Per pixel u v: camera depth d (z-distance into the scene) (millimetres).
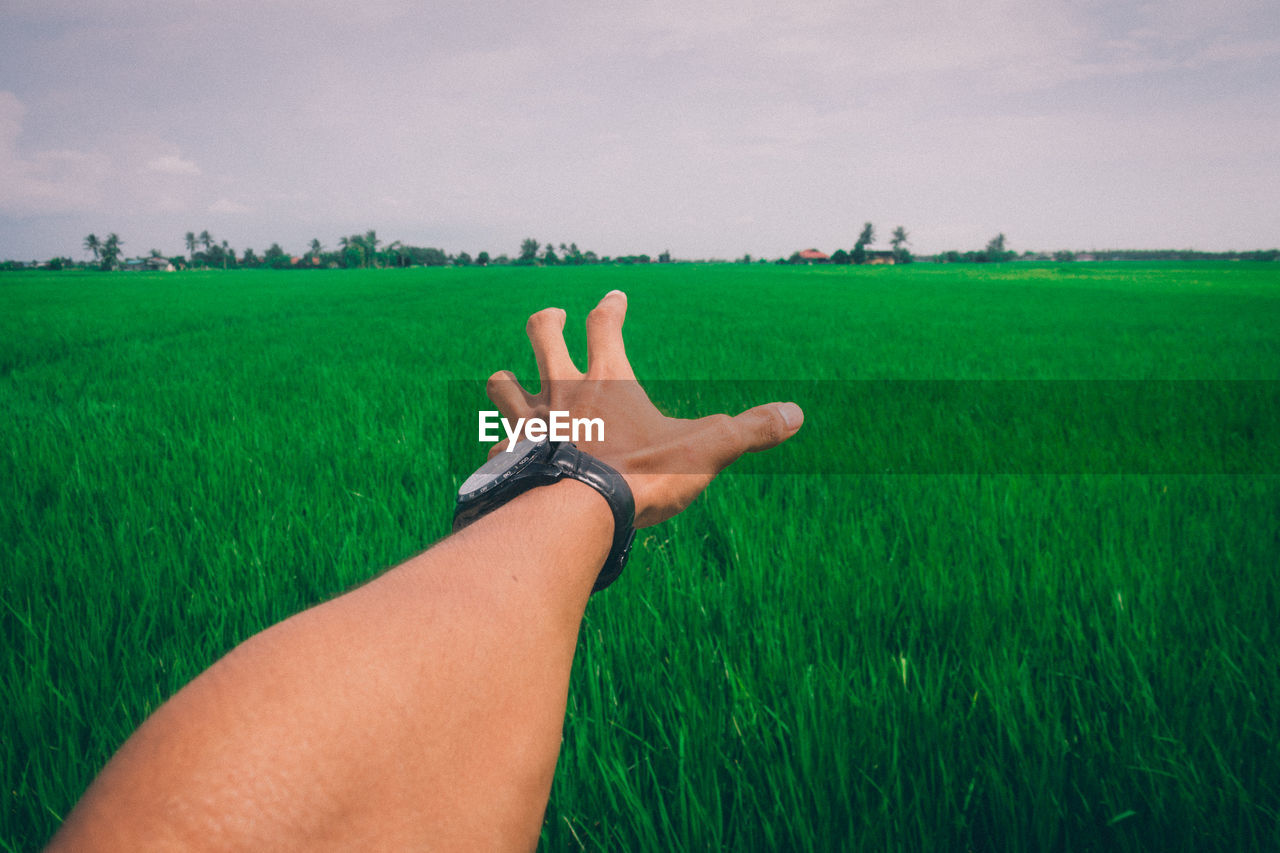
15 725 1410
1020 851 1115
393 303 23328
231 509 2670
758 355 8695
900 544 2381
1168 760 1215
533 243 154625
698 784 1248
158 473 3215
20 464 3293
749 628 1768
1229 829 1110
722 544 2436
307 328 13430
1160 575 1982
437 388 5973
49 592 1964
